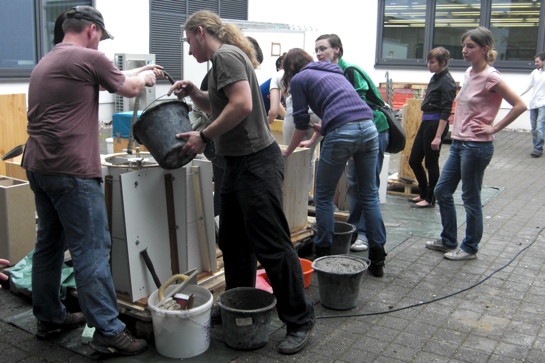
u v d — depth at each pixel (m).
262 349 3.02
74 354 2.94
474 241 4.45
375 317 3.45
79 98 2.68
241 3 13.84
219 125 2.72
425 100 6.00
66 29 2.82
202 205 3.38
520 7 12.16
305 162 4.40
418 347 3.09
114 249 3.12
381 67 13.36
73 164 2.68
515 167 8.63
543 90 9.30
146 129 2.83
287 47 8.75
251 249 3.24
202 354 2.94
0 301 3.53
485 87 4.11
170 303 2.94
